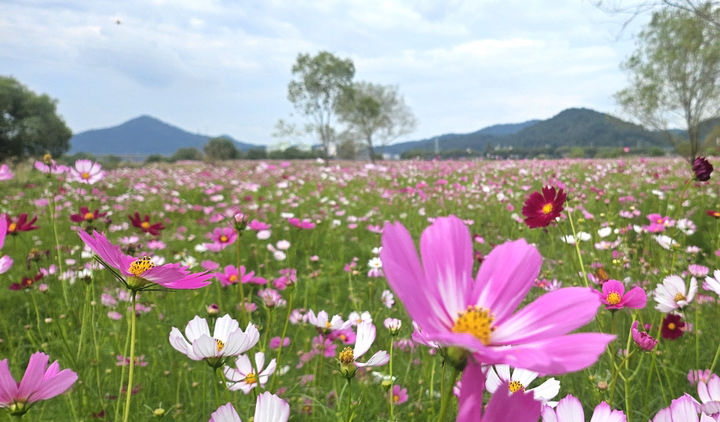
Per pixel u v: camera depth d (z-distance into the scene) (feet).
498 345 1.50
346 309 9.46
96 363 5.41
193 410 5.53
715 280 3.37
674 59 48.03
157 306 7.73
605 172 31.01
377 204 22.45
